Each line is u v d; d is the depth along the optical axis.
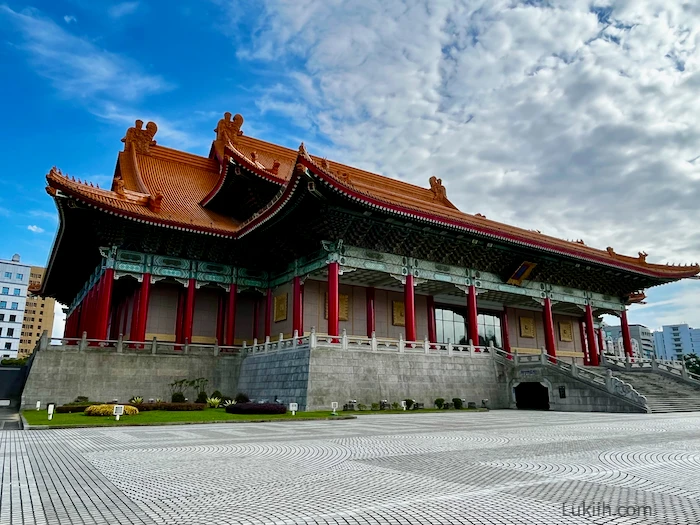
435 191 70.12
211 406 36.06
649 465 12.78
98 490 9.98
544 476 11.33
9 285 132.88
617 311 63.16
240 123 59.34
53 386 34.78
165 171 54.78
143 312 43.09
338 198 38.16
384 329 50.19
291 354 35.75
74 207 38.25
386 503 8.90
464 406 39.34
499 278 51.88
